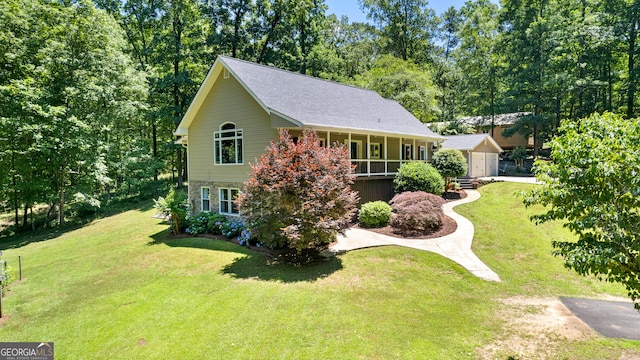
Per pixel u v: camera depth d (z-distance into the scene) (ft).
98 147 67.41
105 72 67.56
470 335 19.44
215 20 91.86
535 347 18.07
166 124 90.94
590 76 92.68
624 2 87.15
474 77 114.01
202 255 36.52
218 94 49.80
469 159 85.40
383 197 55.98
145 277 31.17
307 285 26.94
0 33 56.18
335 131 44.96
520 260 31.65
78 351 19.57
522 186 66.64
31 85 59.41
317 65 106.11
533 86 96.58
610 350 17.49
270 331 20.35
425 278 28.04
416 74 101.04
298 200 30.91
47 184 63.77
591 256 14.30
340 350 18.20
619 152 13.83
